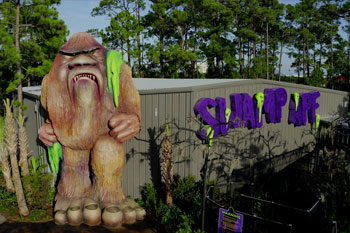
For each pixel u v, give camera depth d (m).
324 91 22.67
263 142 17.56
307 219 11.41
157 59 44.12
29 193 13.38
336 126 18.94
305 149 21.05
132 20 44.78
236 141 15.76
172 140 13.98
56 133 12.48
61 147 13.10
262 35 62.75
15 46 23.86
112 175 12.34
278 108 17.59
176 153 13.91
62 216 11.97
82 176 12.82
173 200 13.36
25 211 12.75
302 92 20.33
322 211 11.27
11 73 27.77
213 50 48.28
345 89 54.19
